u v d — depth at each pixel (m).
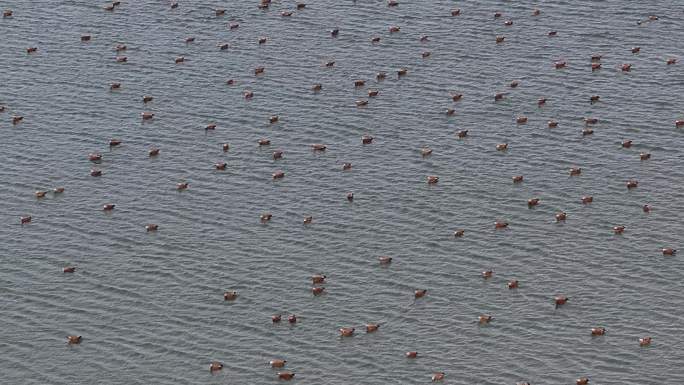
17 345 159.50
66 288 169.25
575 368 153.62
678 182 187.38
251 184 189.38
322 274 170.50
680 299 164.50
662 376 151.88
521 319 161.88
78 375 154.75
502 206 183.12
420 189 187.25
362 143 197.88
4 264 173.75
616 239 176.12
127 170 193.25
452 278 169.38
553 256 173.12
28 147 199.25
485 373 153.00
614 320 161.12
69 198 187.38
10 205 186.12
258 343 158.88
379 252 174.50
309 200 185.50
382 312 163.50
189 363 156.00
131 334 161.12
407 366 154.50
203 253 175.12
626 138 197.50
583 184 187.38
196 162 194.88
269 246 176.38
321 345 158.12
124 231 180.12
